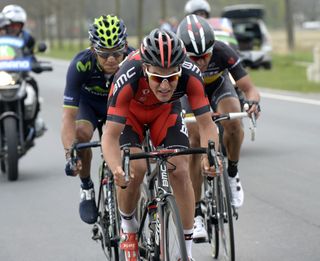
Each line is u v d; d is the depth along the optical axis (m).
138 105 12.66
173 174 12.19
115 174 11.45
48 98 49.59
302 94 44.94
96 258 15.31
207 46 13.91
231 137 16.00
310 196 19.97
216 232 14.72
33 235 17.19
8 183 23.14
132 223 12.75
